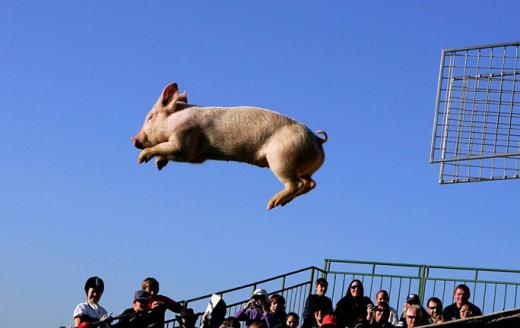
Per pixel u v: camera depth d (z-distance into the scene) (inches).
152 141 271.3
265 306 599.5
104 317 492.1
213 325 499.5
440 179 588.1
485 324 382.6
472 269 735.7
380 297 593.6
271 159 264.1
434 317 579.5
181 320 502.0
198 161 272.7
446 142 587.2
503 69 590.2
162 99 275.3
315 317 602.9
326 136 275.6
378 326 574.6
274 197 264.5
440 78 593.6
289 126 266.7
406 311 586.2
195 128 266.8
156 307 484.1
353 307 614.9
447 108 591.2
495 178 574.6
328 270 773.3
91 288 498.0
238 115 268.4
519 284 721.6
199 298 693.3
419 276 750.5
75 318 489.4
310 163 265.6
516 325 380.2
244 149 266.8
